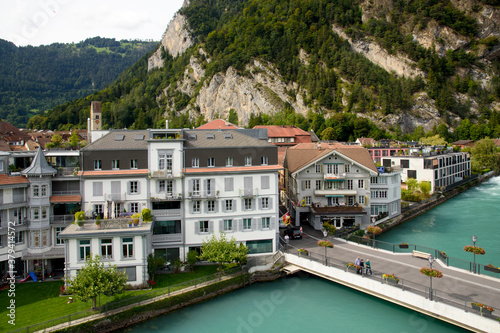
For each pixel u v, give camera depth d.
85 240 37.12
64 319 30.69
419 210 74.44
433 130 186.75
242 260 41.16
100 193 42.41
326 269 39.75
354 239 49.53
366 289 36.16
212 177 44.50
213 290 38.34
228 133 49.16
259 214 45.88
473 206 81.12
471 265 37.81
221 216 44.84
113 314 32.41
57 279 39.91
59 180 42.34
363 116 189.75
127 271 37.66
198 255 44.47
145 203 43.44
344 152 62.38
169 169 43.69
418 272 37.75
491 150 130.50
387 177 63.81
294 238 51.31
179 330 32.25
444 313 30.11
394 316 33.72
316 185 59.31
